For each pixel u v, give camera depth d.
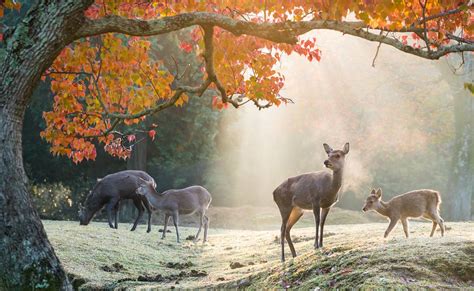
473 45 9.23
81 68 12.42
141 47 11.95
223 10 11.64
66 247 14.95
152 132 12.52
